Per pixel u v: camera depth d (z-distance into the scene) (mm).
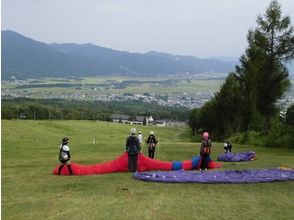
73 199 18344
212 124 101375
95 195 19234
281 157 38844
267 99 52375
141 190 20406
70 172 26516
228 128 89375
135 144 27703
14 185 22281
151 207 16656
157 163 28391
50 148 54188
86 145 58531
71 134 91000
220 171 26281
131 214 15523
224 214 15602
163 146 53094
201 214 15578
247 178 23172
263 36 50938
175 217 15109
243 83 73250
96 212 15859
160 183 22500
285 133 55375
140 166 27891
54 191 20391
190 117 131000
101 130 109188
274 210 16312
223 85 87062
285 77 51375
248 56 54531
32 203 17516
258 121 74500
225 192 19953
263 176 23906
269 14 50719
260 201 17891
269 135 56312
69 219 14867
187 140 112688
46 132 84875
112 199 18281
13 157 42594
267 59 51281
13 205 17125
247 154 36812
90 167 27156
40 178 25078
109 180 23734
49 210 16234
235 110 82688
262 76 51656
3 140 62906
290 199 18438
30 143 62781
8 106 148000
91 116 186000
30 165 33688
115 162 27672
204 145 28875
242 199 18297
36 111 153000
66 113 174500
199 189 20672
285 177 23578
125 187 21281
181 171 26906
